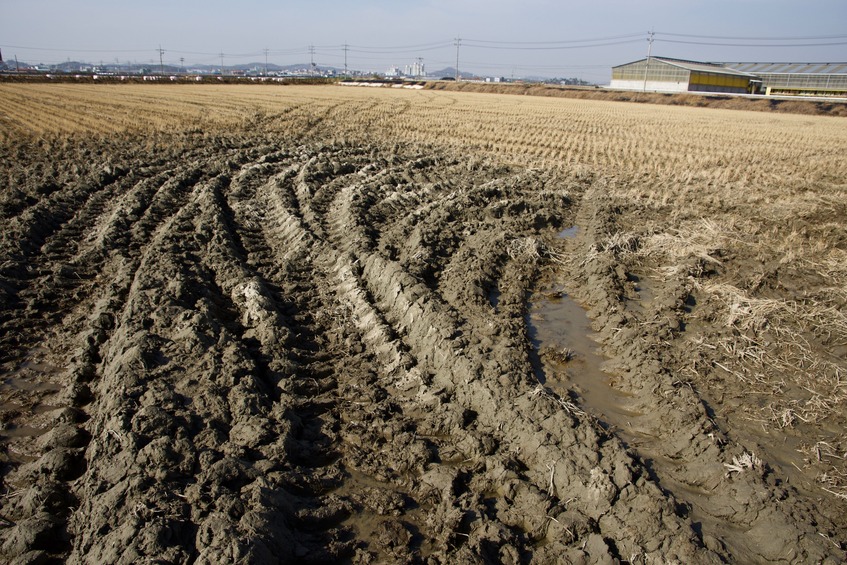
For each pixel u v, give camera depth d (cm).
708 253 1369
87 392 808
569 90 8256
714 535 585
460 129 3456
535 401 762
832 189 2208
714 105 6806
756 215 1800
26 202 1603
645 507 597
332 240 1411
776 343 984
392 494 636
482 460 684
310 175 1969
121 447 646
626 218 1738
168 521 541
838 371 901
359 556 557
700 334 1018
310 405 784
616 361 927
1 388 813
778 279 1249
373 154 2519
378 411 775
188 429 683
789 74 8612
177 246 1255
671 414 770
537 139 3167
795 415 793
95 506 572
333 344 955
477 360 844
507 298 1139
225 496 573
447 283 1166
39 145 2438
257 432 684
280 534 543
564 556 555
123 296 1060
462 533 585
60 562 538
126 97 4675
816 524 593
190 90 5991
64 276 1155
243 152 2383
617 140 3238
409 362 884
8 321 981
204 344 855
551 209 1789
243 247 1359
